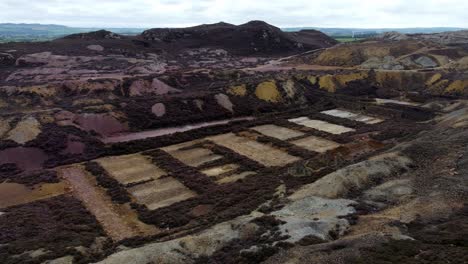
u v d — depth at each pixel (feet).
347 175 133.90
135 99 249.55
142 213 133.69
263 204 128.47
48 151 183.93
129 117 228.22
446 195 115.03
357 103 283.59
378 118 257.75
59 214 131.23
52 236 112.47
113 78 281.54
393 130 222.89
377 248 83.05
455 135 168.86
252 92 280.31
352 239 89.56
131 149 196.95
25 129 190.60
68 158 184.14
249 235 101.65
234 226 106.11
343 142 207.41
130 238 114.42
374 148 194.90
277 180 155.84
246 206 129.29
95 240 112.37
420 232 92.07
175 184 159.43
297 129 231.30
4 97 240.73
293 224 102.89
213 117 250.16
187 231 113.50
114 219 130.41
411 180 132.36
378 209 114.32
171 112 242.37
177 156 191.42
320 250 85.81
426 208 108.17
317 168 166.81
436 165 142.00
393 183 130.72
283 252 88.74
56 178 162.91
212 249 96.37
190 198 144.87
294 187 144.05
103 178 162.09
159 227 124.77
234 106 264.11
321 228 100.73
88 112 219.20
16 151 178.40
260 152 195.83
